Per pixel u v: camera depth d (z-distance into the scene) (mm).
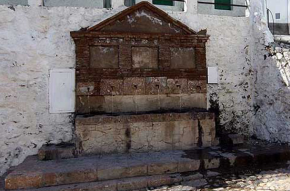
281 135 5746
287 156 5176
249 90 6477
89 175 4230
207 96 6094
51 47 5273
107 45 5395
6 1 5938
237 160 4871
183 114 5461
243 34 6445
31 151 5195
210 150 5312
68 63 5352
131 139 5211
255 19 6438
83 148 5000
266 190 3854
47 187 4047
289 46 5992
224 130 6207
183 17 5969
